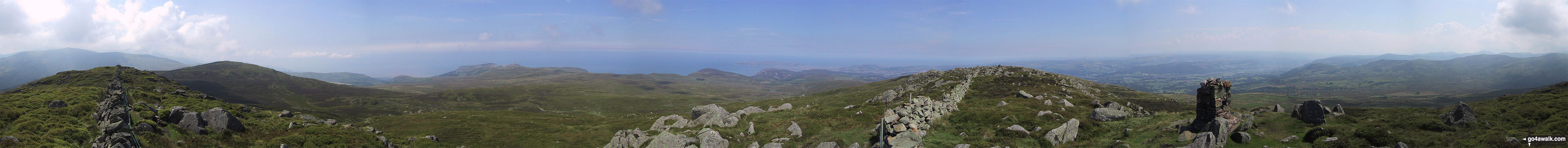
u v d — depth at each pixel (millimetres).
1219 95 39156
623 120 89438
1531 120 34812
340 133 63688
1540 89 60562
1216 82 38969
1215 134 35312
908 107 46281
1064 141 41406
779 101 134000
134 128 47094
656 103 193125
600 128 76562
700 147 45000
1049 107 62656
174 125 52156
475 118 93500
